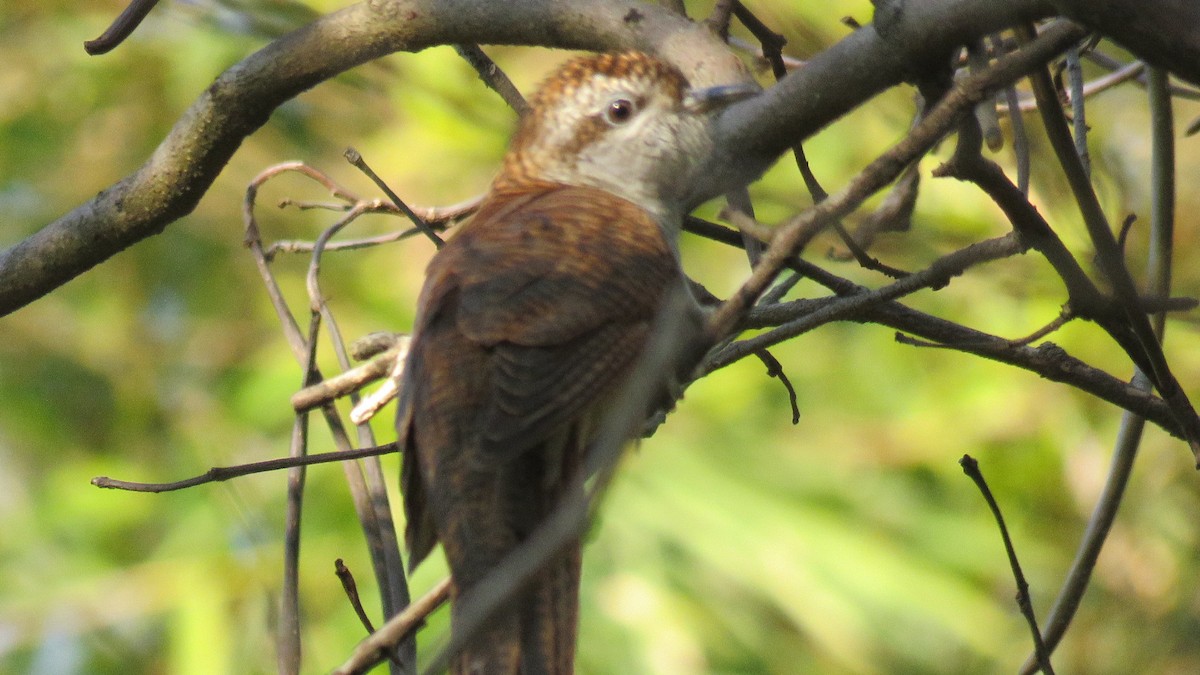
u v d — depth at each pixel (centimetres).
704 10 1328
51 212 1452
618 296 591
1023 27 498
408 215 671
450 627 420
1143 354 599
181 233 1458
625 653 1176
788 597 1207
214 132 720
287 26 856
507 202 683
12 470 1463
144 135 1465
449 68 1158
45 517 1344
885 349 1385
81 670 1275
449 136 1237
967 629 1238
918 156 464
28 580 1300
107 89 1455
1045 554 1318
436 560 1166
